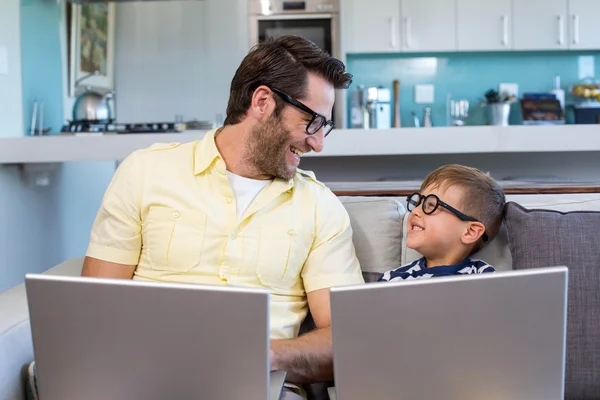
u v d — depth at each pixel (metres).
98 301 0.99
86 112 3.89
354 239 1.65
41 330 1.03
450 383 0.99
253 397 1.00
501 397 1.00
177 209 1.45
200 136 3.01
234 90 1.47
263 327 0.96
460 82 5.43
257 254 1.44
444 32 5.11
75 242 3.87
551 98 5.21
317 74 1.40
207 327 0.97
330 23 4.88
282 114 1.41
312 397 1.45
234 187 1.49
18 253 3.17
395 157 3.59
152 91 5.15
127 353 1.01
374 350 0.97
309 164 3.61
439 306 0.96
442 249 1.53
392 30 5.11
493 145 2.91
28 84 3.79
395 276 1.55
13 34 3.56
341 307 0.95
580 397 1.37
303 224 1.49
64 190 3.70
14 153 2.99
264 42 1.46
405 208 1.74
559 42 5.11
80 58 4.54
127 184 1.49
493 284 0.96
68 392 1.05
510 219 1.50
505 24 5.09
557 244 1.40
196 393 1.01
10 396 1.25
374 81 5.45
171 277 1.45
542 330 0.98
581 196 1.67
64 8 4.40
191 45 5.07
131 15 5.10
